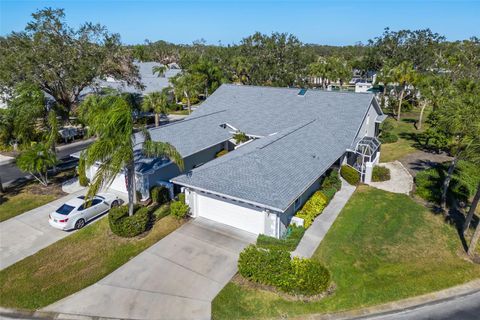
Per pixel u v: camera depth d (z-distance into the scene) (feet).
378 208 67.15
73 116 123.54
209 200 60.80
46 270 48.39
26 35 111.65
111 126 49.90
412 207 67.67
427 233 58.34
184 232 57.72
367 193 74.69
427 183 75.61
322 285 42.78
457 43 264.52
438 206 68.23
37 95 82.99
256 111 103.96
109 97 58.85
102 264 49.44
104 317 39.52
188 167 81.71
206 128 92.89
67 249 53.62
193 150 80.23
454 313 40.37
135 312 40.09
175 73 236.84
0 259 51.13
